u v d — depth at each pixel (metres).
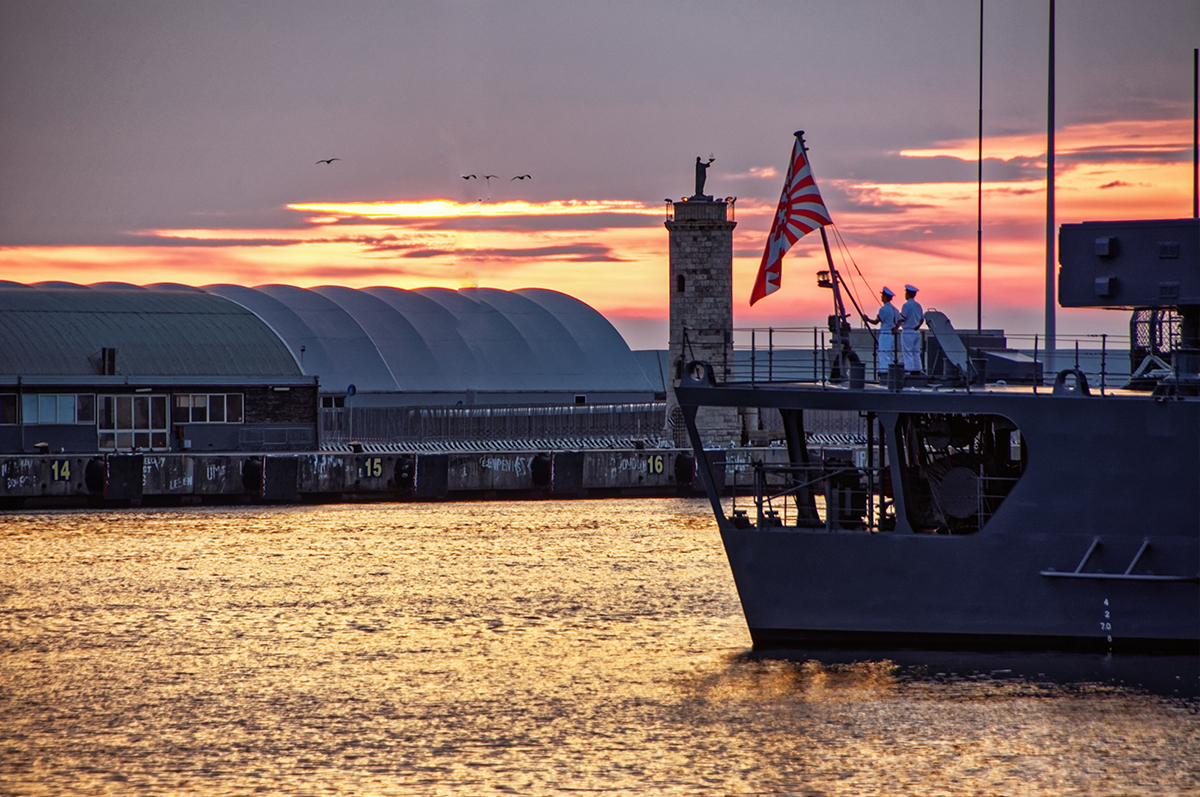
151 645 72.25
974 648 60.09
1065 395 58.41
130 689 63.44
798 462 65.06
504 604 82.19
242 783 51.00
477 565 97.38
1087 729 54.31
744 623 76.19
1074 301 60.56
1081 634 58.72
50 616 79.88
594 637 72.81
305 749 54.62
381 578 92.00
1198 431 57.09
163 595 86.25
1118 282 59.97
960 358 62.66
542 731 56.25
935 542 59.97
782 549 61.88
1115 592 58.28
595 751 53.78
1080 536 58.50
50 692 62.94
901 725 55.22
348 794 49.78
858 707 57.19
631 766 52.12
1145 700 57.16
